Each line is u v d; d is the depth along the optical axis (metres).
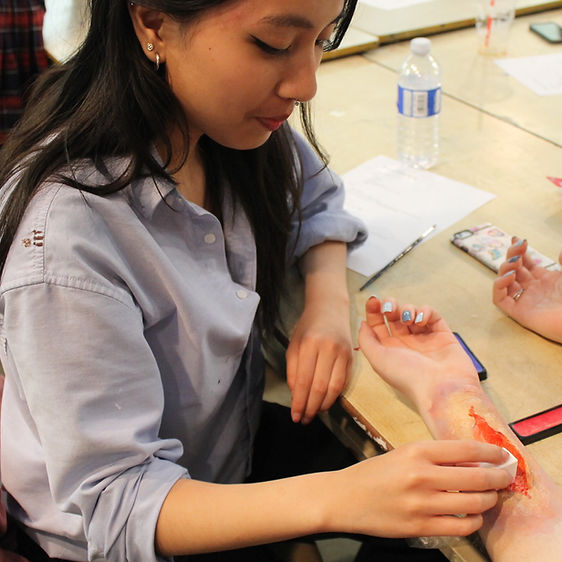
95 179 0.74
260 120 0.75
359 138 1.43
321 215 1.09
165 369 0.86
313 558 0.88
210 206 0.97
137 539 0.72
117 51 0.72
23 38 1.95
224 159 0.93
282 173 0.99
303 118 0.99
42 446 0.78
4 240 0.71
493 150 1.33
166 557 0.75
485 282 0.98
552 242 1.04
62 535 0.83
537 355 0.85
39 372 0.69
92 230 0.72
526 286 0.92
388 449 0.77
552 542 0.63
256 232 0.98
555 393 0.79
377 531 0.66
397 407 0.81
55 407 0.69
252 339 1.00
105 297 0.70
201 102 0.73
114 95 0.73
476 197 1.19
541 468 0.70
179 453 0.80
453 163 1.30
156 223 0.82
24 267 0.68
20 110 2.03
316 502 0.68
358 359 0.89
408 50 1.84
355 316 0.96
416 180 1.26
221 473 1.02
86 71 0.78
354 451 0.87
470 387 0.78
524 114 1.45
